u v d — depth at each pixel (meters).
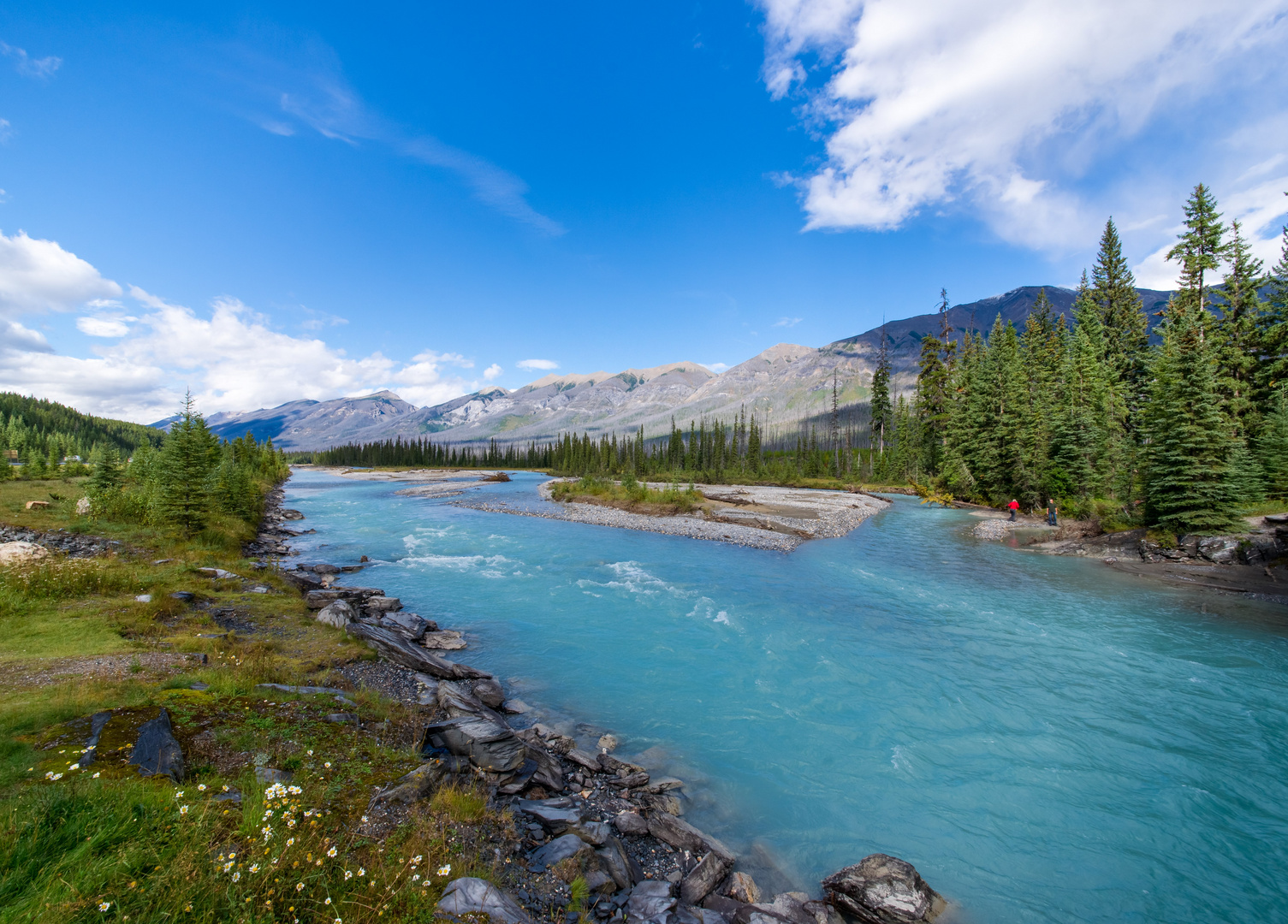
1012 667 14.12
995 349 61.03
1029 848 7.88
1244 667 13.87
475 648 15.54
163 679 9.23
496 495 68.44
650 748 10.45
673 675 13.77
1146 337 51.25
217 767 6.54
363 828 5.94
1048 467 43.78
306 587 19.70
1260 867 7.44
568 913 5.69
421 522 42.69
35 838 4.30
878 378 86.38
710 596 20.78
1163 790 9.11
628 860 7.00
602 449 140.75
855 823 8.43
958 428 59.03
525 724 11.22
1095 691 12.71
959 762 10.01
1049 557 28.41
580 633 16.73
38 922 3.56
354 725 9.01
